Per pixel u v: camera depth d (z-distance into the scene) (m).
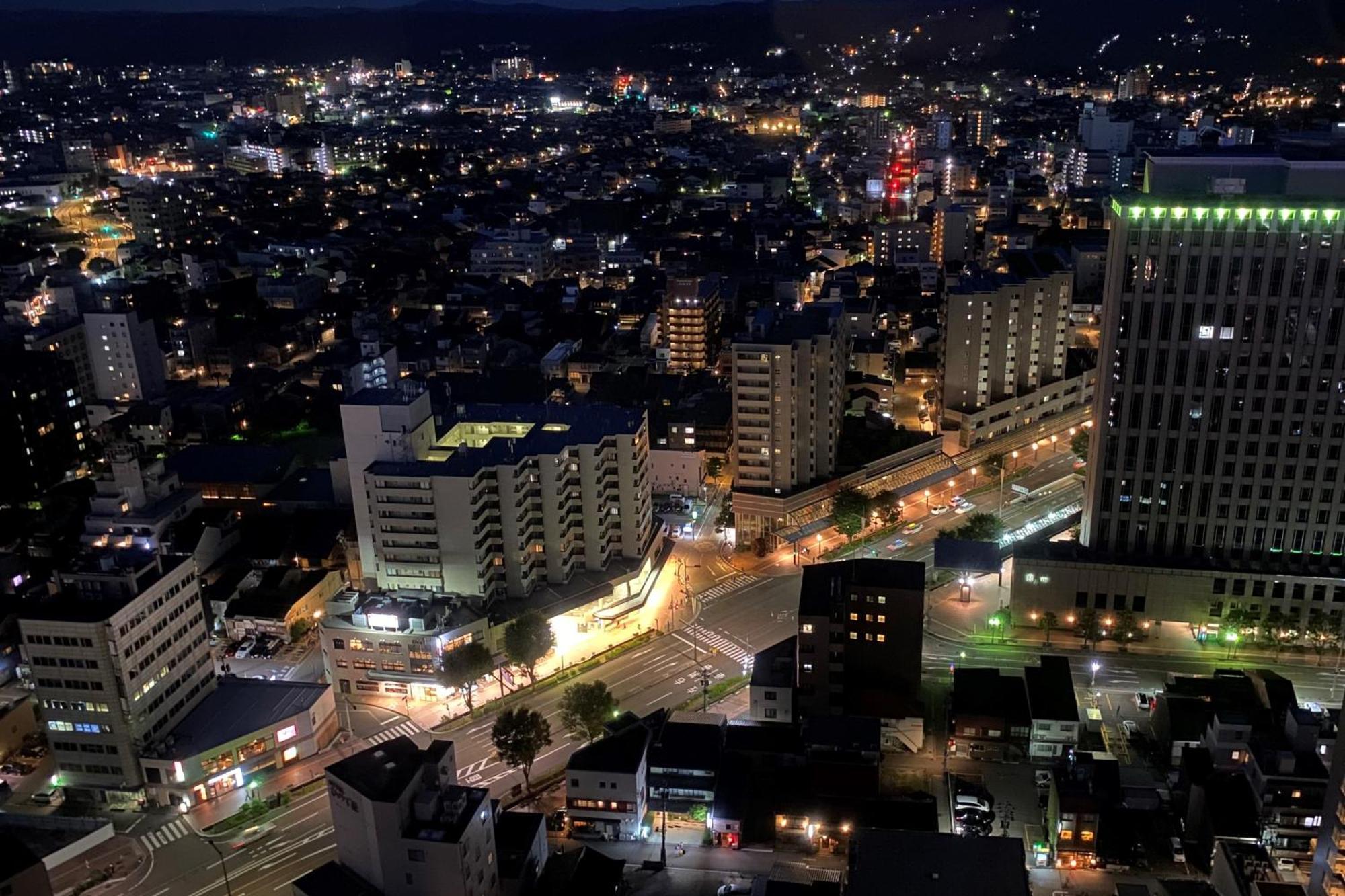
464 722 177.25
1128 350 182.12
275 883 142.00
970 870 101.81
